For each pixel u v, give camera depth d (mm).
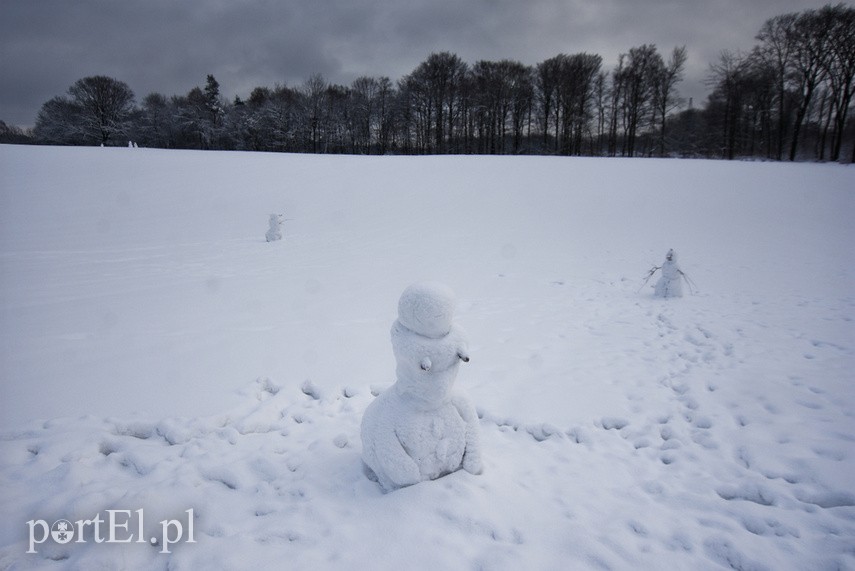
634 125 67938
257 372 6273
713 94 58844
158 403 5367
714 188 26844
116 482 4004
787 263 13344
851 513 3594
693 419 5086
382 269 13289
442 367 3531
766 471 4141
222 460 4324
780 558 3197
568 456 4477
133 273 12641
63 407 5238
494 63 72125
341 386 5898
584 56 66875
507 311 9414
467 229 19797
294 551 3246
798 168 32875
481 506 3598
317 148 76062
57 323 8312
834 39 47156
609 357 6918
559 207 23953
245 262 14266
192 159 35625
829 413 5039
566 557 3195
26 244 16141
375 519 3484
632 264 13844
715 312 8961
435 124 77000
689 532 3447
